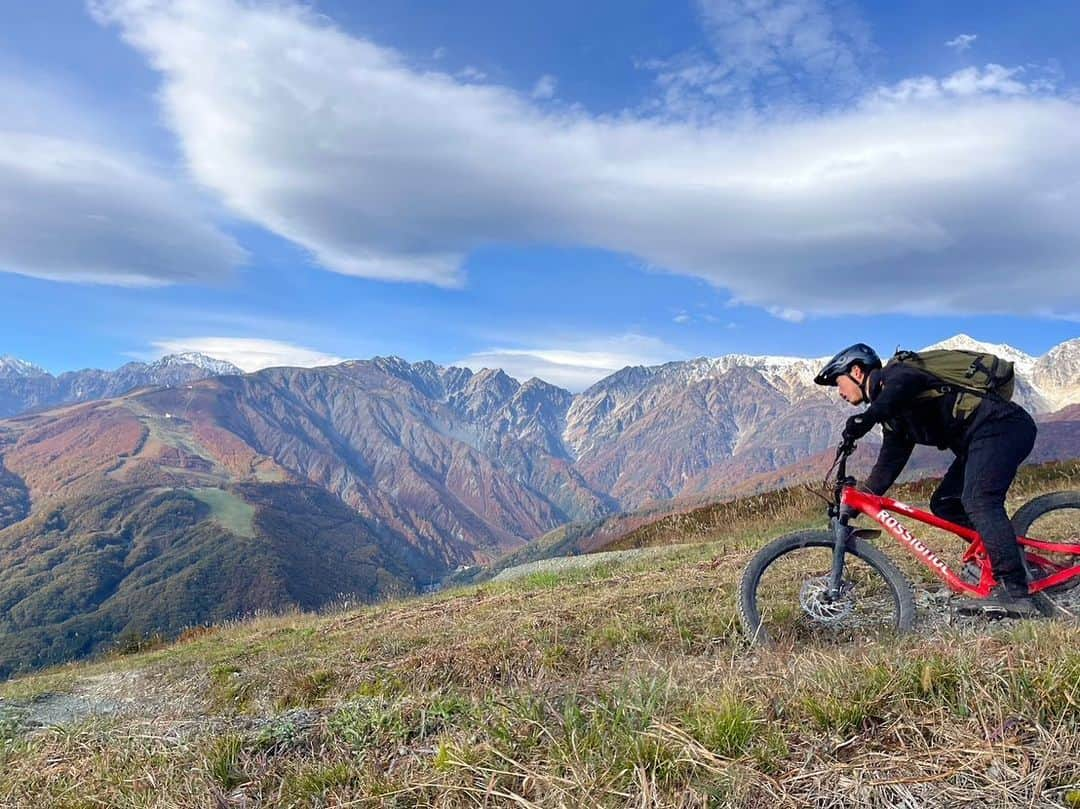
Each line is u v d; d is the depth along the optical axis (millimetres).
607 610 7578
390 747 3461
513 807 2607
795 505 17875
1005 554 4453
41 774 4137
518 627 7645
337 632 11633
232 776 3430
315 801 3008
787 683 3221
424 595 16078
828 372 5039
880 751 2568
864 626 5242
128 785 3531
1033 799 2154
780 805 2330
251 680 8250
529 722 3217
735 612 6207
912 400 4586
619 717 3053
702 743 2719
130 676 10648
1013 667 2891
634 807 2416
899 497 16703
